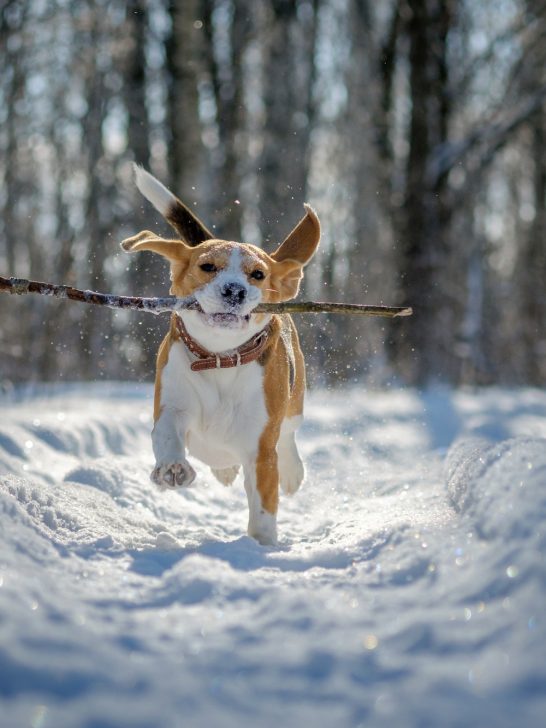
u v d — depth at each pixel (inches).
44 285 164.7
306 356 533.0
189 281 174.7
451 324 657.6
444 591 115.3
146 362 561.6
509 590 109.5
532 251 892.0
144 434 327.3
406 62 715.4
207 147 771.4
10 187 690.2
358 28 763.4
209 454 185.6
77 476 224.2
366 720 79.4
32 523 148.3
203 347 172.1
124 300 165.5
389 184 712.4
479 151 669.9
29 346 497.7
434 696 84.0
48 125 734.5
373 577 126.5
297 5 789.2
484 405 453.7
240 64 752.3
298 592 115.3
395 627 102.2
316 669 90.9
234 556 142.6
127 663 89.5
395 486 226.2
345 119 837.2
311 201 859.4
